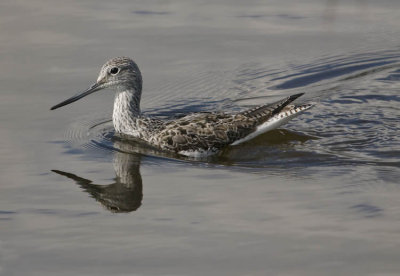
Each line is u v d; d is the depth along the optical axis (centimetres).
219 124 1530
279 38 2064
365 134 1550
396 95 1780
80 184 1302
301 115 1675
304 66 1931
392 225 1109
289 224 1122
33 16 2205
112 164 1409
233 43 2031
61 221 1157
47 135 1535
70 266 1011
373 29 2133
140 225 1138
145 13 2255
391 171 1338
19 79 1783
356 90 1814
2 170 1352
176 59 1933
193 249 1052
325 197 1222
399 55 1991
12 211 1191
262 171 1364
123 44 1992
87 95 1734
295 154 1452
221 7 2319
